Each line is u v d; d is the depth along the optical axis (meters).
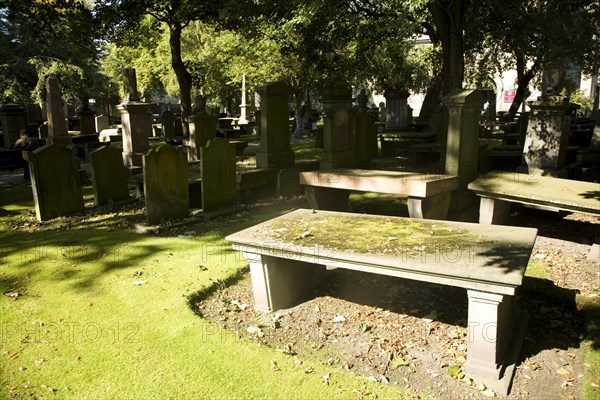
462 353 3.73
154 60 33.28
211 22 19.69
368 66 24.19
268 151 9.53
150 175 7.04
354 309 4.59
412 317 4.38
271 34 20.67
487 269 3.38
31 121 24.86
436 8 12.53
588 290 4.82
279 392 3.24
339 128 9.51
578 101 30.06
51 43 28.30
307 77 24.06
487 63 23.48
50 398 3.19
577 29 16.53
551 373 3.50
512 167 11.35
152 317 4.30
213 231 7.10
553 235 6.77
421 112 20.19
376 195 9.40
